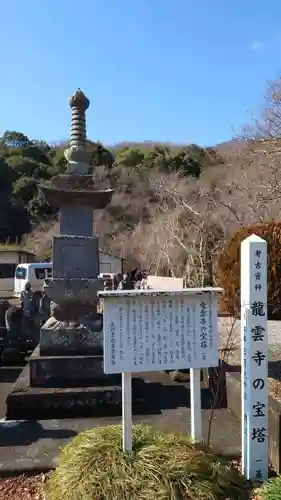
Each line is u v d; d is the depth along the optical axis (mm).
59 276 6965
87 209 7309
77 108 7566
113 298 3570
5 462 4242
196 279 14492
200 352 3689
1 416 6117
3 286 27719
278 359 6656
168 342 3635
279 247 7340
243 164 19266
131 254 28750
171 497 3057
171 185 25672
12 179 38875
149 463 3277
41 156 43500
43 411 5809
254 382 3816
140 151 39469
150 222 29688
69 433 5199
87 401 5887
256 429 3785
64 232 7242
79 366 6344
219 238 20250
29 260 32219
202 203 21969
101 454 3416
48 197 7195
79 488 3164
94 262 7102
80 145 7559
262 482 3629
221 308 8656
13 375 8414
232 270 7660
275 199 13062
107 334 3541
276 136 11258
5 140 46312
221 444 4746
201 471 3316
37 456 4480
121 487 3115
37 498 3615
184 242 21234
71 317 6941
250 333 3842
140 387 6457
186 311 3693
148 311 3625
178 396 6602
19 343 9586
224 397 6203
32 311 11344
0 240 37000
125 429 3436
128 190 33938
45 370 6297
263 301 3875
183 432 5133
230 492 3375
